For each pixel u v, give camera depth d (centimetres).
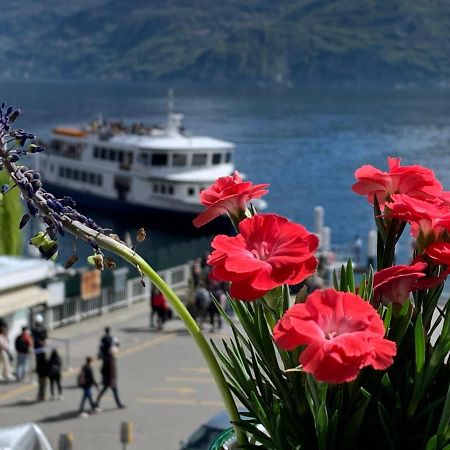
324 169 16462
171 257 9406
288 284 383
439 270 417
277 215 386
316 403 374
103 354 3086
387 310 393
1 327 3394
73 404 3150
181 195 9888
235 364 407
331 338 349
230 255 372
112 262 379
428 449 365
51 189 10844
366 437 388
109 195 10312
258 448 401
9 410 3073
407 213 407
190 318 402
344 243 10488
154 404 3173
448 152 19388
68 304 4253
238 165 16738
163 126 10381
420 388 380
